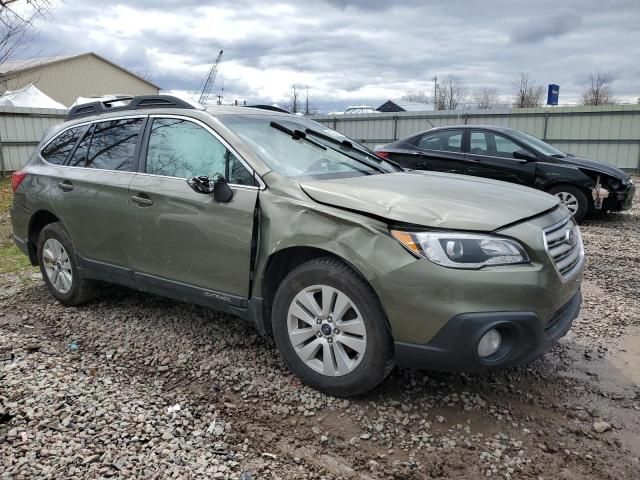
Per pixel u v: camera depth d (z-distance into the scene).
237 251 3.38
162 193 3.73
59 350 3.84
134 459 2.56
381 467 2.60
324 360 3.17
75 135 4.67
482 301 2.71
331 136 4.43
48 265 4.82
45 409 2.97
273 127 3.97
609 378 3.56
